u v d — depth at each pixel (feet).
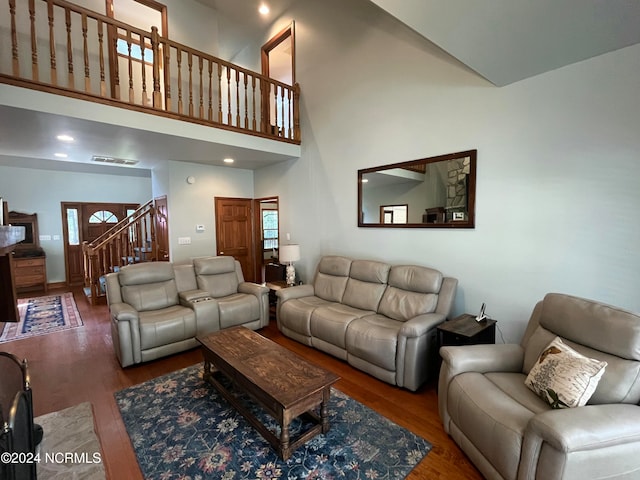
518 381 6.65
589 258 7.99
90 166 20.86
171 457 6.40
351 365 10.29
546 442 4.62
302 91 16.17
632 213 7.34
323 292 13.50
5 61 12.12
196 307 11.80
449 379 6.82
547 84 8.41
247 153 15.16
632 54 7.16
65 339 12.80
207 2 16.99
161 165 17.97
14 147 13.34
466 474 5.95
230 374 7.80
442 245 10.93
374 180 13.02
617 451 4.59
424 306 10.13
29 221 21.48
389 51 12.13
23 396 4.27
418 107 11.32
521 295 9.18
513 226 9.22
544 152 8.55
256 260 20.53
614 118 7.47
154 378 9.66
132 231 20.62
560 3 6.03
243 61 20.25
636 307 7.38
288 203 17.62
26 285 20.68
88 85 9.75
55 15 13.21
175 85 16.89
